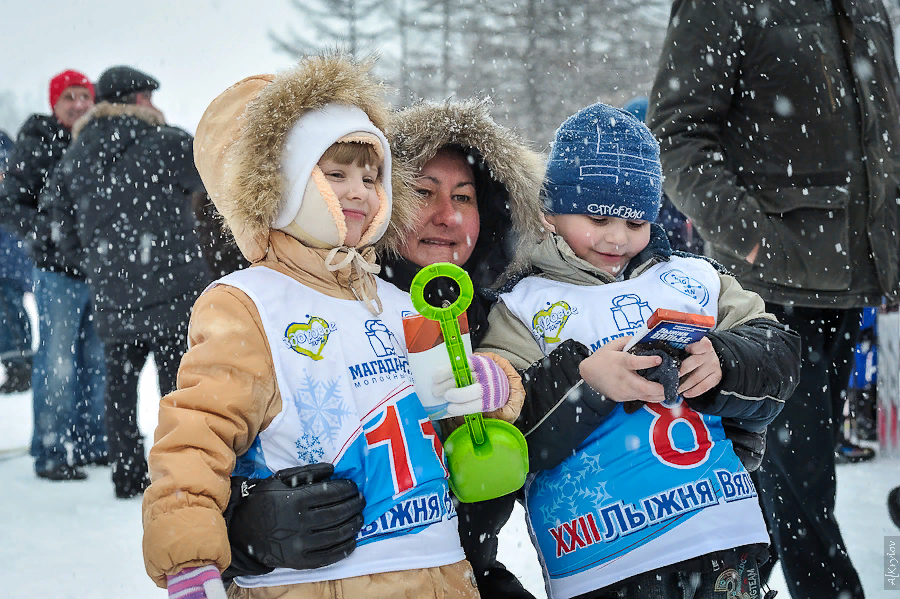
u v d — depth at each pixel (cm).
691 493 218
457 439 208
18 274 883
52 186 529
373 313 208
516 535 404
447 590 195
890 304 318
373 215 217
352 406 194
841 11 315
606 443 223
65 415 548
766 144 314
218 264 305
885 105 320
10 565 369
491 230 258
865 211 312
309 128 204
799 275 307
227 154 208
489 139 240
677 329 208
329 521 178
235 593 192
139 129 485
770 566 312
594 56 2912
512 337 239
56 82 579
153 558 168
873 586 315
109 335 479
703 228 316
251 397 185
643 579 214
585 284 243
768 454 305
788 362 236
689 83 318
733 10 313
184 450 175
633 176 238
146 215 476
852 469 484
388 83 233
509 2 2947
